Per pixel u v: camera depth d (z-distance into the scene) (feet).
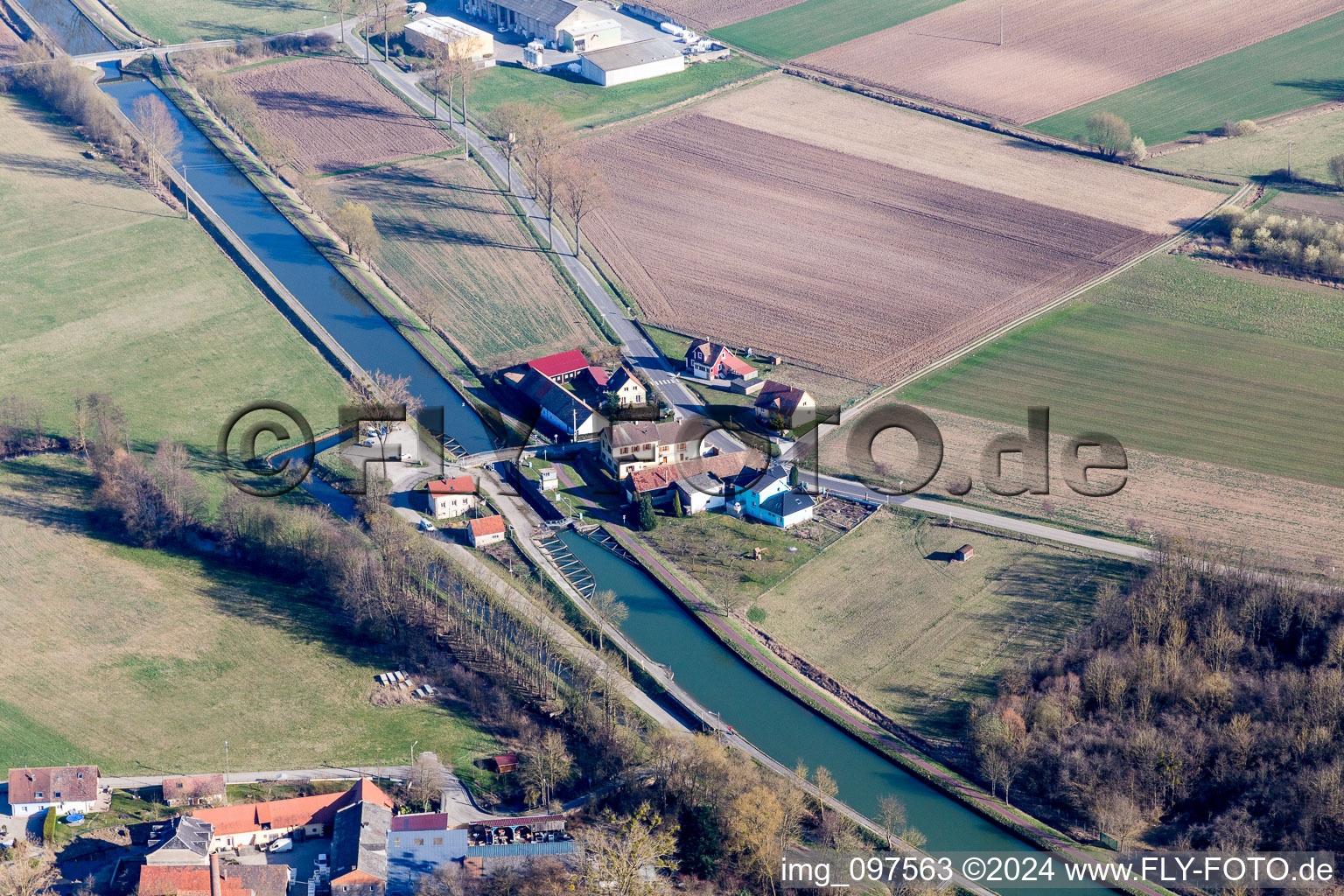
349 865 600.39
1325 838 625.82
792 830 635.66
